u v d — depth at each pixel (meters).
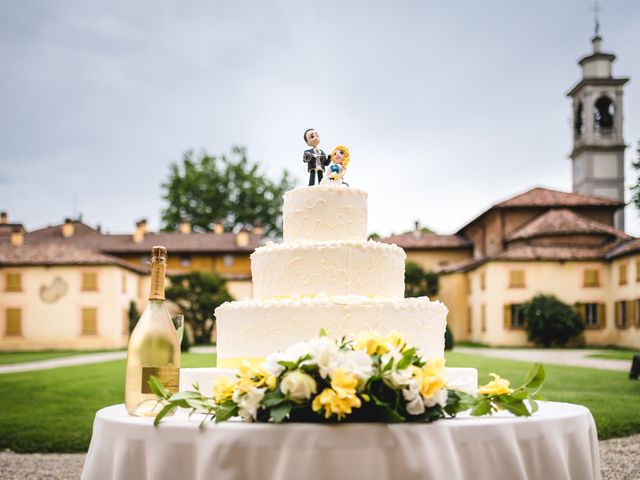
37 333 38.19
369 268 4.68
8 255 38.91
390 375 2.90
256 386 2.96
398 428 2.80
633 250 31.36
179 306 40.25
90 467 3.23
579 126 47.69
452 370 4.40
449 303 41.06
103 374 17.19
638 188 17.81
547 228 36.66
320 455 2.74
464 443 2.88
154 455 2.96
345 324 4.20
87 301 38.19
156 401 3.41
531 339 33.78
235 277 43.50
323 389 2.93
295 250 4.68
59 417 10.95
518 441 3.01
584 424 3.38
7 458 8.69
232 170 55.00
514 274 34.88
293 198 5.10
